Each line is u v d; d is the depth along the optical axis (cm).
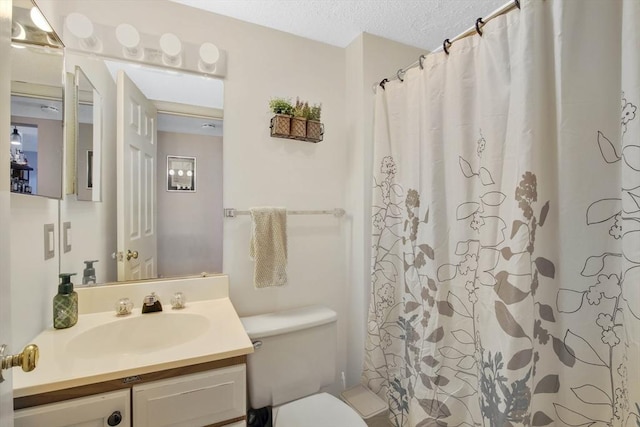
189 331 123
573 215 83
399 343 151
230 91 150
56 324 108
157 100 139
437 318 124
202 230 147
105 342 112
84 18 122
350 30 162
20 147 93
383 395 152
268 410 139
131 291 131
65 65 120
